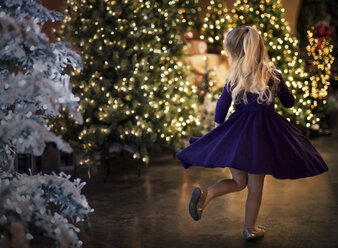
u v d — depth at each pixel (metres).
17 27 2.25
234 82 3.09
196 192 3.04
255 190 3.19
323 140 7.43
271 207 4.03
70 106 2.46
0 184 2.36
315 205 4.07
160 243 3.25
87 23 5.27
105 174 5.10
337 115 9.07
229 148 3.01
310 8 9.46
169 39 6.29
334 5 9.59
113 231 3.51
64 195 2.60
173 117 5.80
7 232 2.21
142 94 5.35
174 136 5.79
